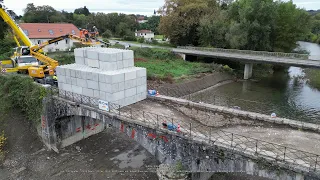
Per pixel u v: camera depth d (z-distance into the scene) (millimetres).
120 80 20344
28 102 25016
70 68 22422
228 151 13914
